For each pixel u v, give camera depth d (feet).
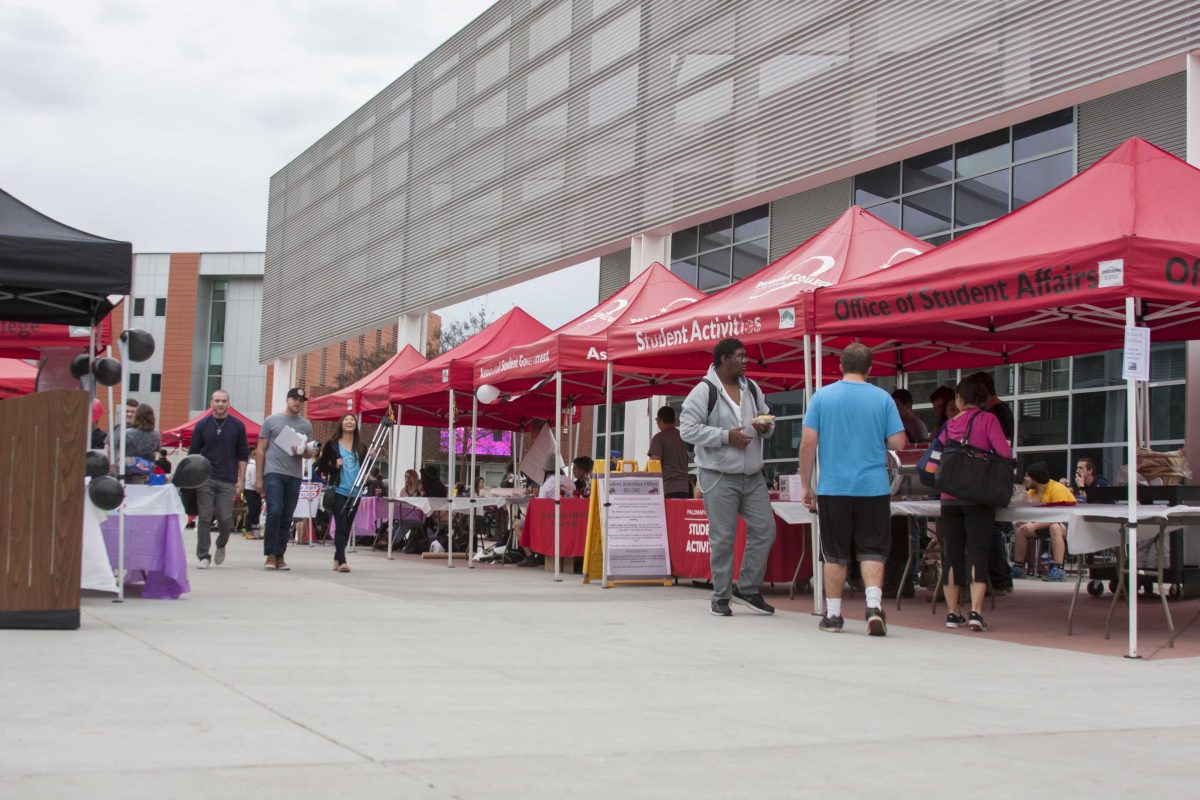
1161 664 19.58
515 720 12.70
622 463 44.83
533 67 78.43
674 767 10.57
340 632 20.93
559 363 37.86
